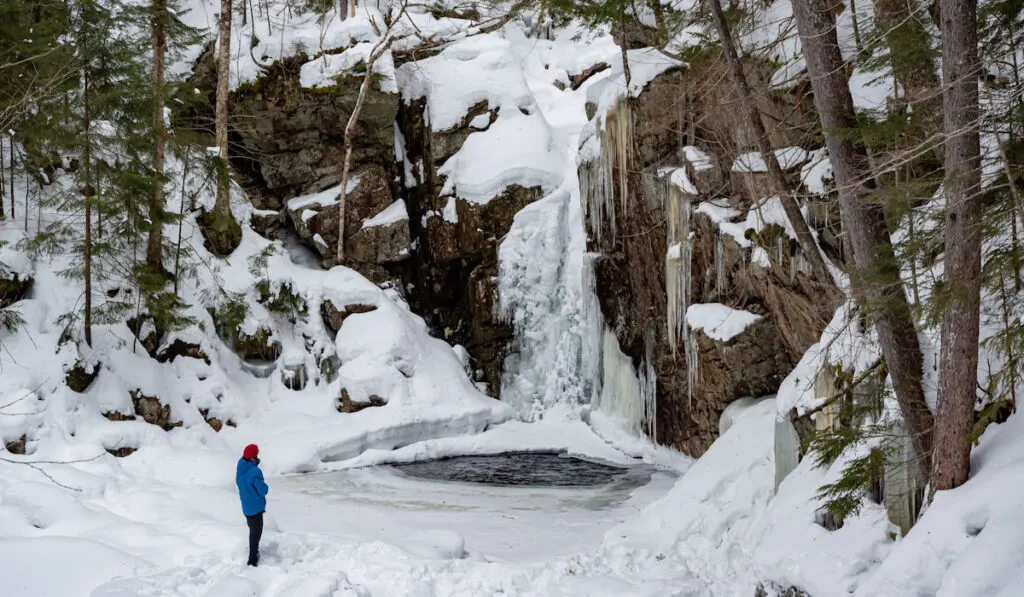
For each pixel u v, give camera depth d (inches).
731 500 393.1
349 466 665.0
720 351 550.3
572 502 532.1
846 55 456.1
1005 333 243.0
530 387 812.6
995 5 269.4
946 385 248.8
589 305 759.1
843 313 346.0
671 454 646.5
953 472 248.2
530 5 750.5
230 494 483.2
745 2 417.7
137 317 674.2
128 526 386.3
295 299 800.9
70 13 664.4
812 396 355.9
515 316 832.3
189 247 756.6
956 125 235.5
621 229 696.4
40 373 578.9
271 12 1121.4
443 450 711.7
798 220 350.3
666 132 634.2
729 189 579.5
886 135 294.5
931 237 273.4
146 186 657.0
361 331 788.6
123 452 574.2
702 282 595.5
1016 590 195.3
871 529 284.0
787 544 313.4
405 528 451.2
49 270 668.1
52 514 398.9
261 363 763.4
